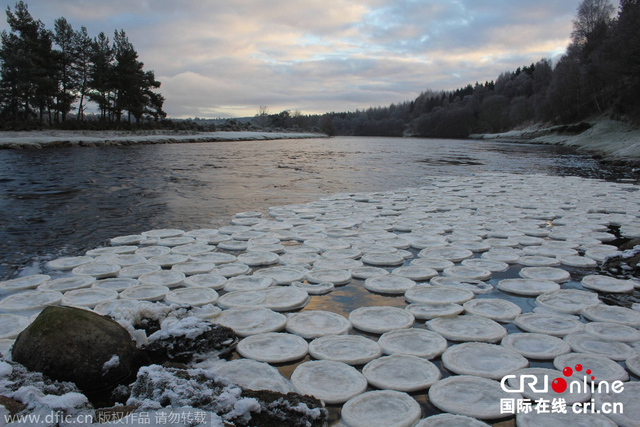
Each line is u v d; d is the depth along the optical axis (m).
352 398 2.68
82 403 2.21
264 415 2.33
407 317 3.90
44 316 2.81
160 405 2.26
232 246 6.12
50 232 6.89
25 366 2.65
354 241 6.48
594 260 5.66
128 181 12.99
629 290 4.58
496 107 92.75
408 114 134.88
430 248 6.09
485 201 10.22
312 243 6.31
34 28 38.38
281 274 5.00
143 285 4.53
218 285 4.61
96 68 42.88
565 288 4.74
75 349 2.67
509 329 3.78
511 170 18.34
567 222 7.80
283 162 21.75
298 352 3.27
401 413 2.54
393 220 8.03
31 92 36.84
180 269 5.11
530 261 5.57
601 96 47.78
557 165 20.67
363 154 29.61
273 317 3.86
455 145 46.97
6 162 17.67
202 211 8.82
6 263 5.32
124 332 3.03
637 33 34.22
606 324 3.71
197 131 54.84
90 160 19.44
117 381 2.79
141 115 46.28
